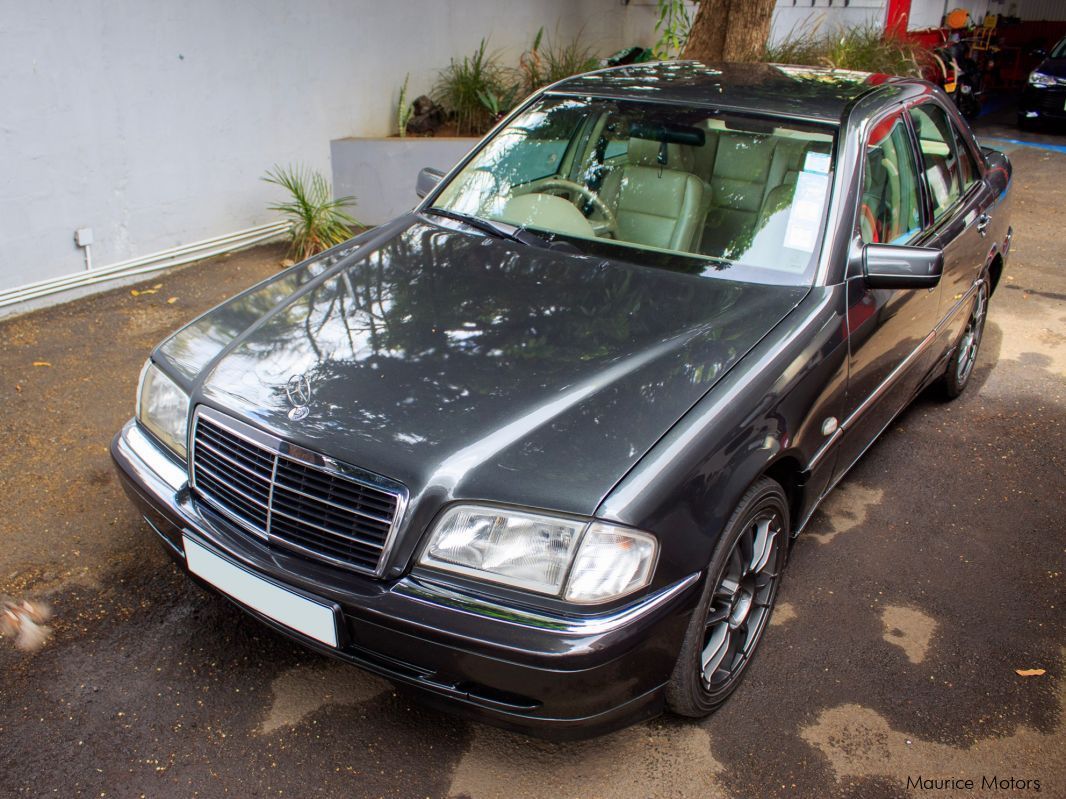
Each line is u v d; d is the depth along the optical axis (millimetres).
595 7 9414
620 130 3395
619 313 2695
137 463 2629
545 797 2334
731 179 3170
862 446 3371
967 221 4043
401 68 7258
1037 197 9242
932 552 3473
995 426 4496
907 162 3557
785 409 2523
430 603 2088
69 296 5234
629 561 2074
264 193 6352
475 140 6887
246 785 2314
